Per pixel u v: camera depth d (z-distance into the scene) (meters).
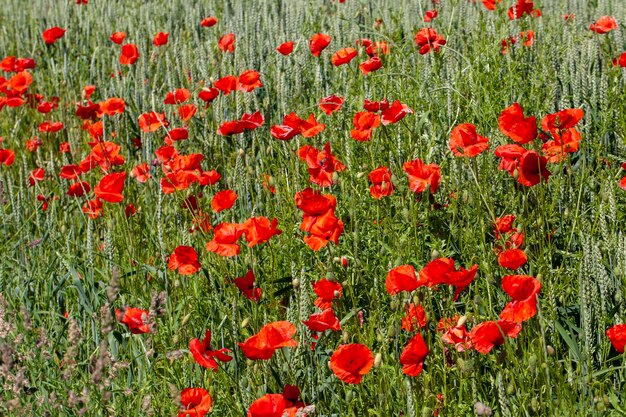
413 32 5.39
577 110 4.21
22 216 4.82
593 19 6.01
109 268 4.55
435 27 6.04
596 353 4.03
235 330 4.00
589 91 4.84
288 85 5.32
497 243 4.20
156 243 4.61
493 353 3.92
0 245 4.81
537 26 5.51
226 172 4.88
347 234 4.34
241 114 5.06
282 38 5.73
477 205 4.24
